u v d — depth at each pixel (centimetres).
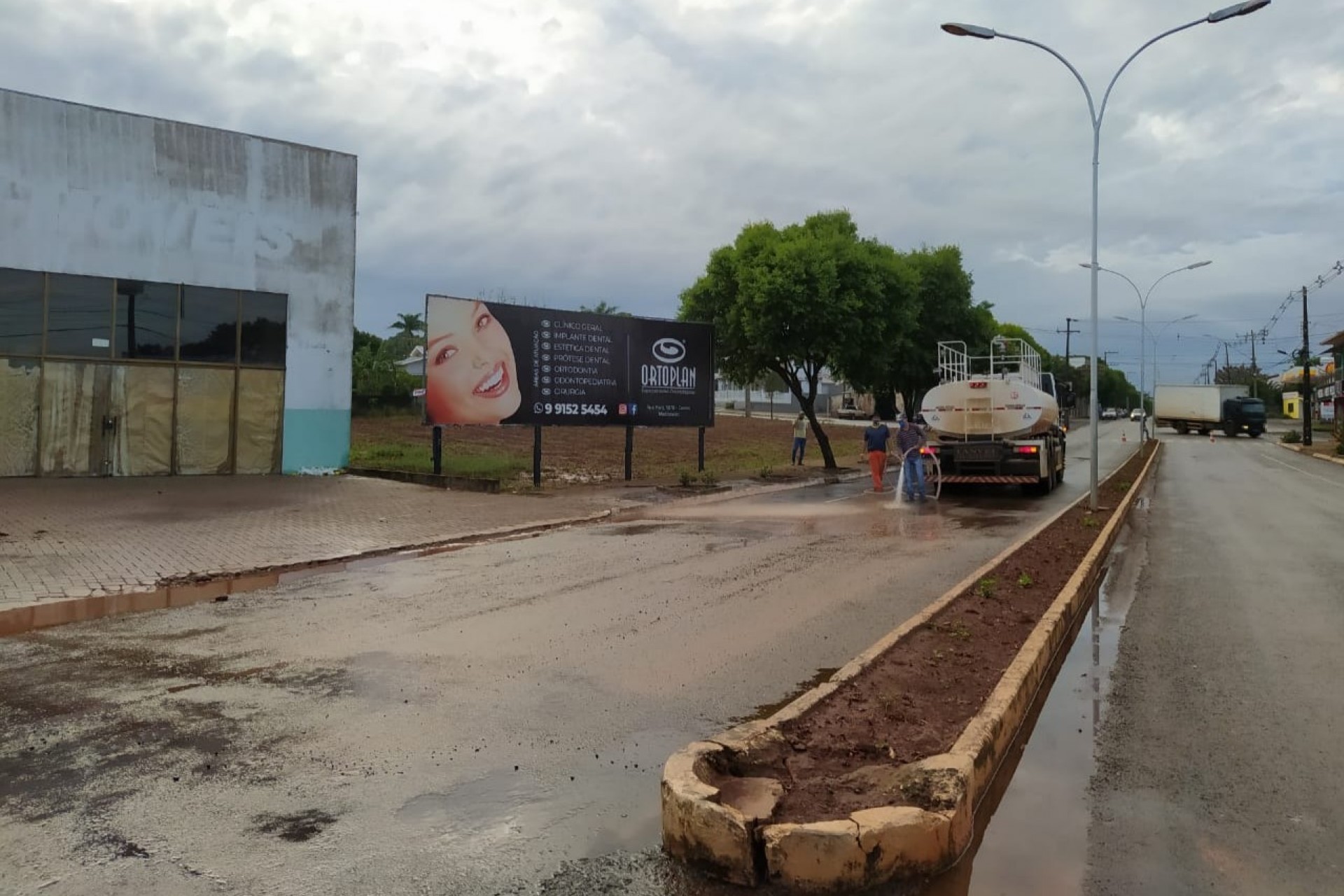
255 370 2056
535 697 559
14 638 705
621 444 3925
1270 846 374
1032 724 526
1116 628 766
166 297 1939
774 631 730
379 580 963
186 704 542
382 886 333
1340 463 3450
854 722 477
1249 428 5775
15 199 1762
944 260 3884
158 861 349
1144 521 1582
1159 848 373
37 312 1795
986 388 1966
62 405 1831
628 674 609
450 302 1973
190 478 1939
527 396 2061
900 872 342
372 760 456
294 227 2098
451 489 1870
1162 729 516
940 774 384
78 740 479
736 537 1311
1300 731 509
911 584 931
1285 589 927
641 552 1166
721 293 2722
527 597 870
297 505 1539
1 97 1739
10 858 350
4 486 1684
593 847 368
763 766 414
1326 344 6494
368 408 5012
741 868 339
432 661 641
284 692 565
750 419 7419
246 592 894
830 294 2523
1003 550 1180
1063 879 347
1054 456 2145
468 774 439
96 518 1329
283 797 410
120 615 789
